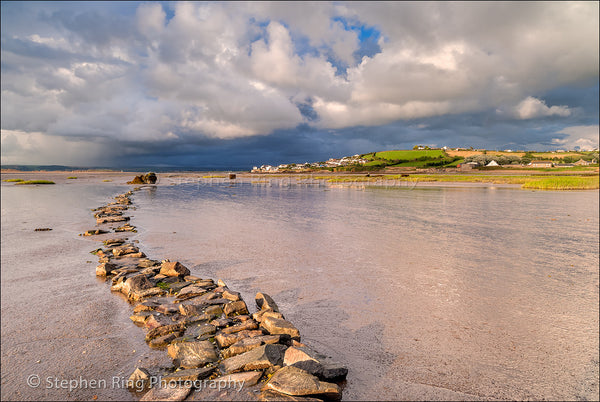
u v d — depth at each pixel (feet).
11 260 30.96
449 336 17.49
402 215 66.80
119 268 27.61
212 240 41.04
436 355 15.66
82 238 41.60
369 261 31.81
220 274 27.61
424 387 13.26
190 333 17.11
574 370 14.60
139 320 18.52
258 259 32.32
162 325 17.26
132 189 145.07
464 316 19.89
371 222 56.95
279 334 16.48
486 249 37.24
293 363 13.70
